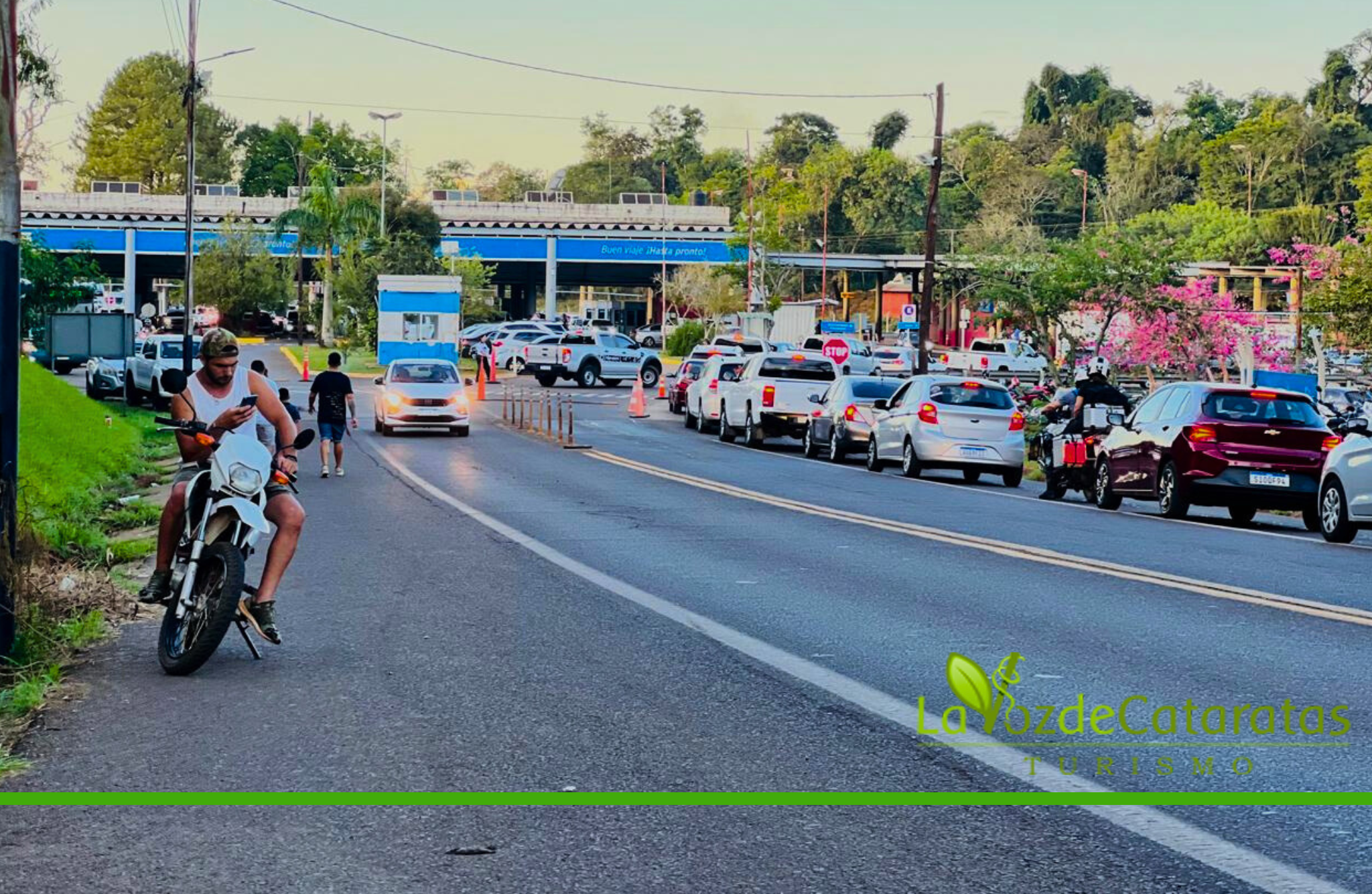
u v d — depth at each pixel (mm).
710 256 123812
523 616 13367
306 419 48812
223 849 6844
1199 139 166125
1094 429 28297
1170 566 17391
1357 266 57344
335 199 101438
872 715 9523
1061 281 67562
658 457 37562
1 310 10703
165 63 190250
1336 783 7996
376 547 18594
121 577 15898
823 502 25766
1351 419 28594
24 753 8586
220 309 114000
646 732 9070
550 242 121875
